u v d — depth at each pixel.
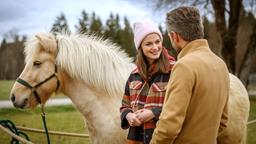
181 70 1.98
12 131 3.72
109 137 3.14
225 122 2.31
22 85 3.17
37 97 3.19
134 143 2.57
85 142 6.97
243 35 28.06
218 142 3.65
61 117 11.38
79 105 3.25
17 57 47.91
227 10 17.16
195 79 1.98
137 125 2.45
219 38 17.23
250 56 17.08
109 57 3.23
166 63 2.48
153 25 2.54
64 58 3.16
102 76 3.17
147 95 2.53
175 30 2.10
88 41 3.28
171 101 1.96
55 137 7.46
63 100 18.36
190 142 2.03
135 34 2.57
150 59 2.56
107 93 3.20
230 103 3.55
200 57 2.05
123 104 2.68
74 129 8.87
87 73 3.17
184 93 1.94
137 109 2.55
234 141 3.64
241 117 3.66
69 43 3.21
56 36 3.30
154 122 2.40
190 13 2.08
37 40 3.21
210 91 2.02
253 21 19.47
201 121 2.02
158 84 2.46
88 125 3.29
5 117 11.05
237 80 3.90
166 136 1.95
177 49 2.18
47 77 3.16
